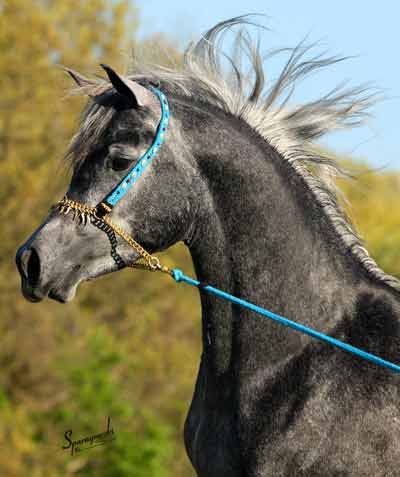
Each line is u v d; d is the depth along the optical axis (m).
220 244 6.51
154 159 6.38
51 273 6.30
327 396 6.31
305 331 6.33
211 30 7.10
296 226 6.54
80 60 20.94
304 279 6.50
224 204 6.50
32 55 20.81
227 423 6.43
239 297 6.47
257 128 6.78
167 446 21.16
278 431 6.27
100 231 6.35
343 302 6.55
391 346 6.43
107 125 6.42
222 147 6.52
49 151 21.03
